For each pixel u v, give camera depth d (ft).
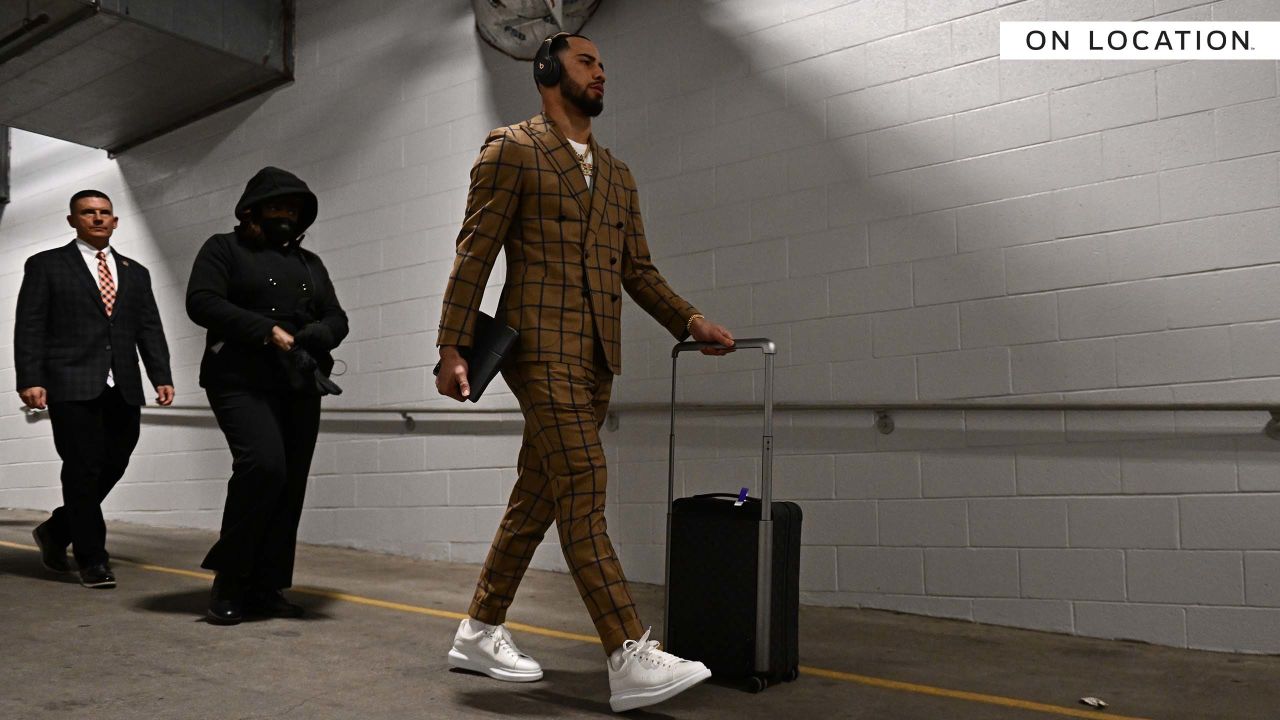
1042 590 10.34
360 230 16.52
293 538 10.10
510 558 7.86
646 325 13.35
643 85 13.67
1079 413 10.28
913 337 11.27
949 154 11.22
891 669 8.63
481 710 6.97
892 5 11.73
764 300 12.39
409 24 16.20
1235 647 9.33
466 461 14.98
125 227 19.97
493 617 7.90
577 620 10.51
